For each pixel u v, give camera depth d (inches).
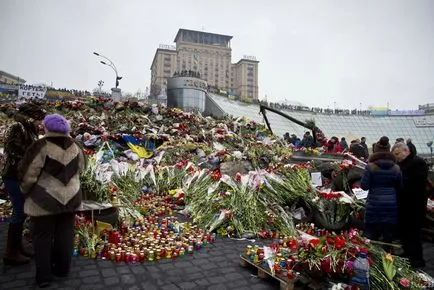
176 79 1678.2
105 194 223.6
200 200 278.5
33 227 145.5
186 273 167.0
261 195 263.1
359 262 144.3
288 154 468.8
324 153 432.1
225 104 2075.5
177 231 227.9
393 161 184.9
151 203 295.4
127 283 152.6
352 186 280.1
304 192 264.7
